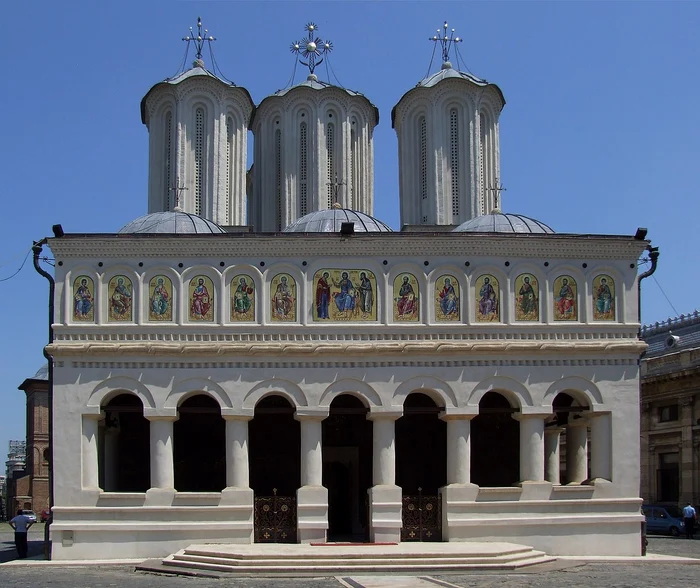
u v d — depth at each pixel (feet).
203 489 133.69
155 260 122.93
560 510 121.29
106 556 116.37
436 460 137.08
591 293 126.62
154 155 173.47
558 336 124.98
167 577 97.91
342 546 112.27
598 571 103.24
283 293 123.24
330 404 126.41
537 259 126.31
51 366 120.26
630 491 123.03
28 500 274.16
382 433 121.29
